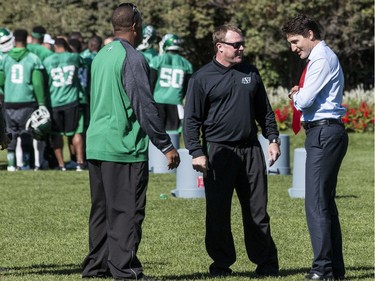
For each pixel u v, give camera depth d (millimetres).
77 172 52000
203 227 33750
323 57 23438
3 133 24500
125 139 22688
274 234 32312
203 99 24469
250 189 24703
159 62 53969
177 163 22531
